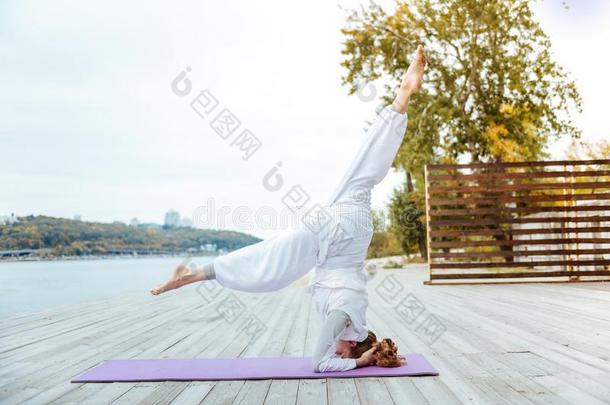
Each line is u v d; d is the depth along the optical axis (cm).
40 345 364
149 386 248
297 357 308
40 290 853
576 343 349
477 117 1489
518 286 826
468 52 1462
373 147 278
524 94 1478
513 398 221
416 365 280
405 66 1509
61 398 231
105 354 329
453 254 875
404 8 1457
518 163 878
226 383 252
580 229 870
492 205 892
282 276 267
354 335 280
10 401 227
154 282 1018
